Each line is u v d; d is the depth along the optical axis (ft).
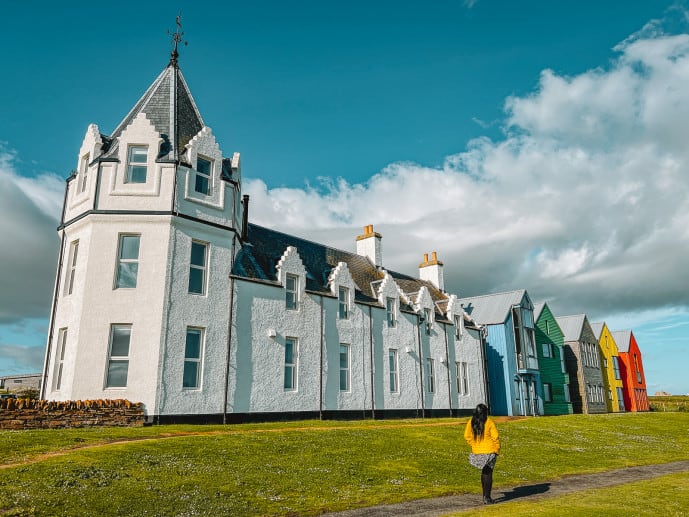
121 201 75.92
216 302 79.20
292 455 51.65
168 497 36.32
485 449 39.42
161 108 86.07
